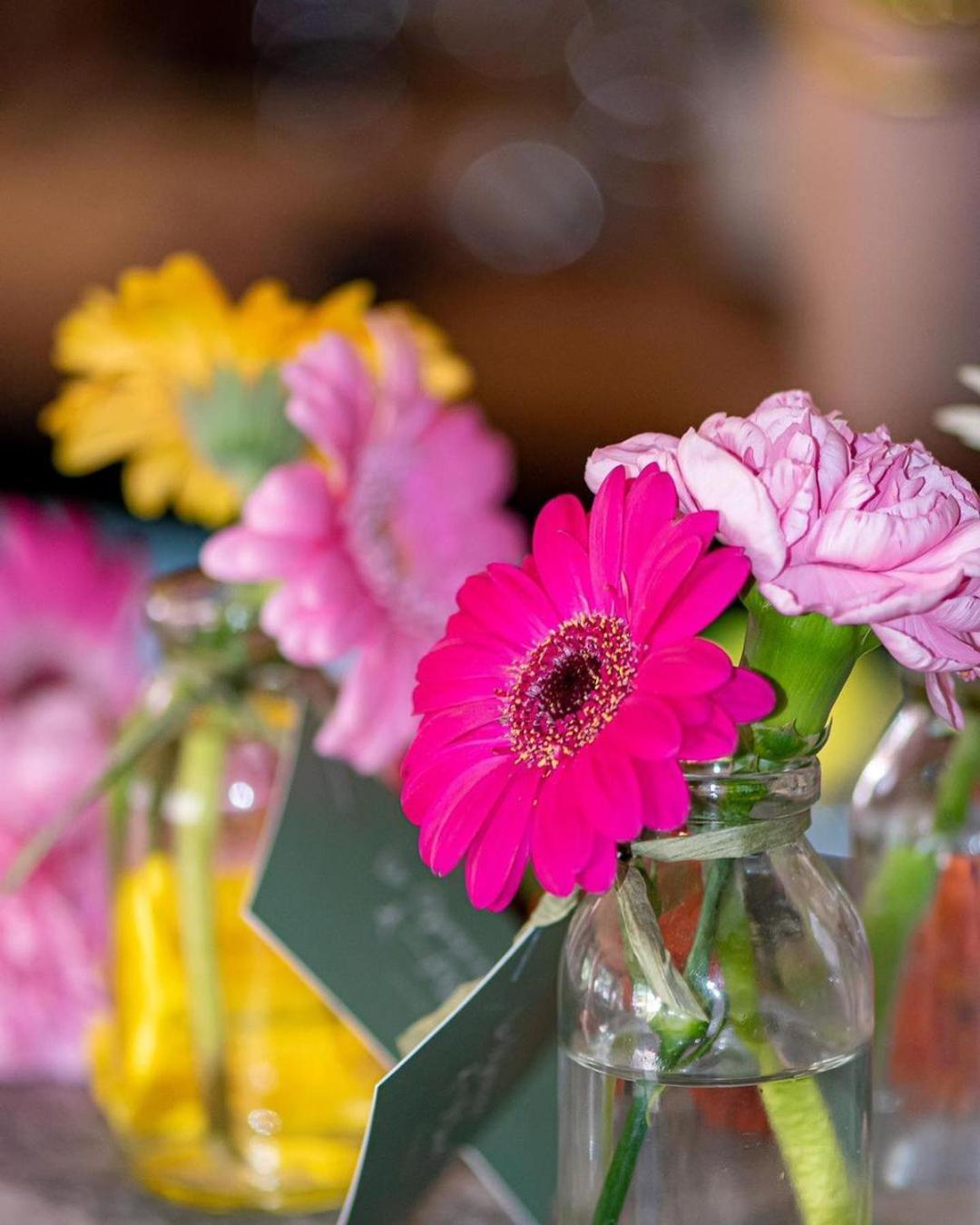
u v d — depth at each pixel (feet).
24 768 2.52
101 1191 2.29
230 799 2.27
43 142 8.16
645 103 7.68
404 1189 1.90
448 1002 1.98
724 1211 1.81
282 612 2.14
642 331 7.52
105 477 6.19
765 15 6.80
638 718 1.63
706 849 1.77
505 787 1.70
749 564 1.65
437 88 8.13
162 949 2.28
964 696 2.04
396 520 2.24
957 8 4.86
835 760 2.66
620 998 1.81
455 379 2.38
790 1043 1.81
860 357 5.59
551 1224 2.11
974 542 1.66
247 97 8.21
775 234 6.84
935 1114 2.06
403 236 8.05
